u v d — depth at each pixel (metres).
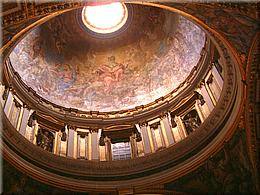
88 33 25.09
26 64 22.48
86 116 22.97
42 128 21.16
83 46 25.17
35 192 17.66
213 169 17.91
